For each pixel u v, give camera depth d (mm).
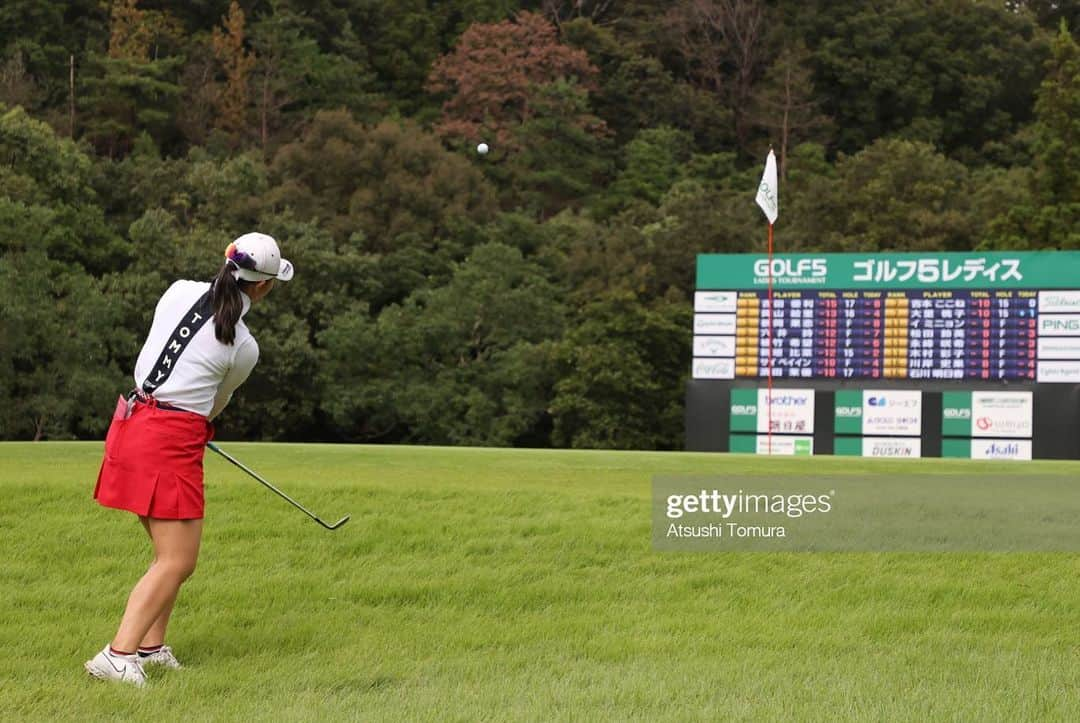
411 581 16641
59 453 29219
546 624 14625
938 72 139500
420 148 107938
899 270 56719
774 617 15086
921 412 56156
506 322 89812
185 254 89250
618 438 79312
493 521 20156
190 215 102438
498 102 133125
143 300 86312
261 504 20797
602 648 13297
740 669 12188
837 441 56844
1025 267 55562
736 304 57969
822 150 126500
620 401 80438
